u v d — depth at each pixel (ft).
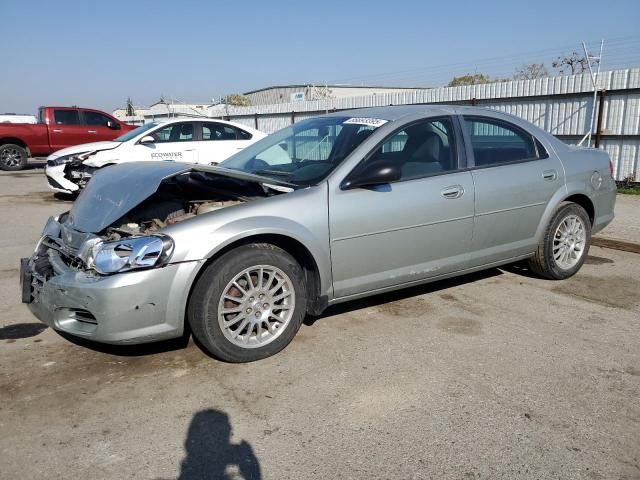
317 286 12.14
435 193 13.32
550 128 38.29
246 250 11.12
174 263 10.43
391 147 13.08
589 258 19.49
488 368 11.14
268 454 8.46
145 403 9.95
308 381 10.68
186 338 12.74
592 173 16.79
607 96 34.68
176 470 8.12
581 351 11.91
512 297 15.35
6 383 10.71
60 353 12.05
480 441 8.73
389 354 11.80
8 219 28.32
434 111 14.15
